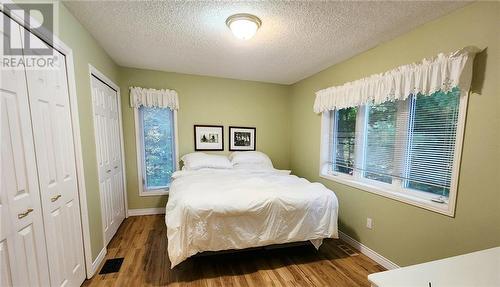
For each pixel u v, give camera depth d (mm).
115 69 2861
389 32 1929
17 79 1115
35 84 1249
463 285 757
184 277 1865
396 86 1896
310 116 3402
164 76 3309
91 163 1944
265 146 3990
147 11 1652
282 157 4082
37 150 1245
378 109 2311
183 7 1601
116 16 1716
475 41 1447
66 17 1571
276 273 1956
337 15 1679
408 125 1977
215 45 2293
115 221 2697
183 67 3102
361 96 2305
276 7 1587
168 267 1999
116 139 2832
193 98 3486
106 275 1870
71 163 1622
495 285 760
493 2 1354
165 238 2568
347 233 2600
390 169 2174
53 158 1398
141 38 2123
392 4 1524
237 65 2963
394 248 2014
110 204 2510
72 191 1622
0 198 994
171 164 3510
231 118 3732
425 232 1757
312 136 3348
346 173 2805
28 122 1183
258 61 2785
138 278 1837
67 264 1528
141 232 2727
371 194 2258
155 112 3365
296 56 2574
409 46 1887
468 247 1497
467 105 1484
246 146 3848
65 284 1494
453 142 1617
